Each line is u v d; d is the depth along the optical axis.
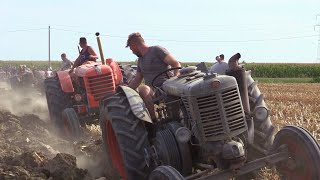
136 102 5.25
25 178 5.75
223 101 4.62
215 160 4.67
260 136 5.27
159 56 5.73
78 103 9.94
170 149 4.90
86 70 9.52
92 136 9.05
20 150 7.40
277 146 5.05
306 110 13.88
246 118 4.87
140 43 5.88
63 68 12.65
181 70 5.32
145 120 5.07
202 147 4.68
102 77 9.55
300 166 4.77
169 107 5.30
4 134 8.73
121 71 10.70
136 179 5.08
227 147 4.53
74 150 7.58
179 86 4.96
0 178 5.70
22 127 9.48
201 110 4.64
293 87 27.80
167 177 4.34
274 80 45.69
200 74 5.17
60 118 9.70
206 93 4.62
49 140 8.62
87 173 6.28
